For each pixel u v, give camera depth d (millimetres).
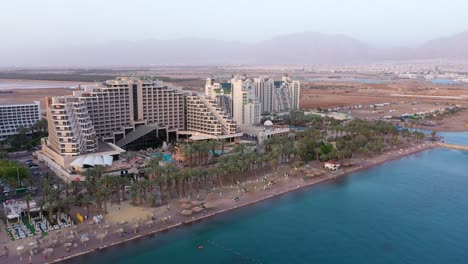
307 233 173250
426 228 179750
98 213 180250
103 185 185000
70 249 150250
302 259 152500
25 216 177750
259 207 197875
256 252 156500
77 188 196375
